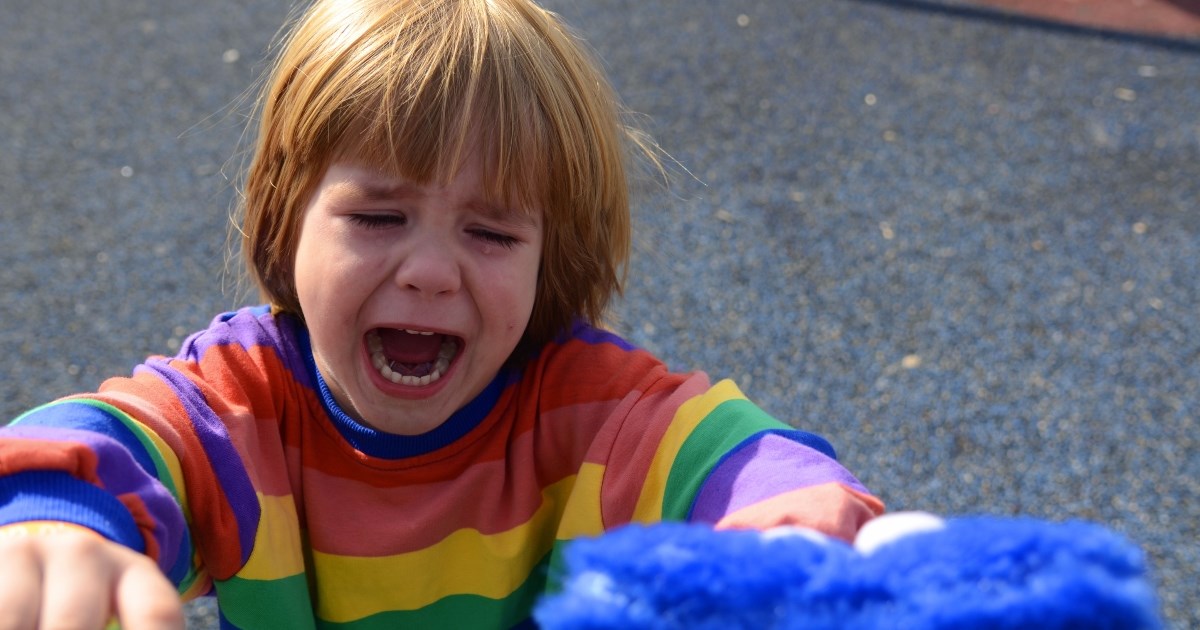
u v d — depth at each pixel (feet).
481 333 3.22
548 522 3.54
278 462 3.41
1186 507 7.45
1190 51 15.42
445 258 3.09
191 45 14.48
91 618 2.03
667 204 11.03
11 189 11.05
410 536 3.41
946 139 12.64
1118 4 17.13
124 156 11.76
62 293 9.53
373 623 3.43
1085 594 1.66
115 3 15.85
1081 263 10.39
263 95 4.93
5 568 2.07
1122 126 13.11
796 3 16.51
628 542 1.90
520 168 3.17
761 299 9.70
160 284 9.71
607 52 14.46
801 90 13.69
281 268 3.55
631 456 3.31
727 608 1.82
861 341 9.20
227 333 3.57
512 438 3.57
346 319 3.15
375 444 3.43
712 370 8.73
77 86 13.25
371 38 3.18
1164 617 6.48
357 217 3.12
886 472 7.70
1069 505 7.43
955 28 15.87
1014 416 8.35
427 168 3.04
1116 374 8.88
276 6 15.94
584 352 3.66
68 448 2.37
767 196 11.29
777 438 2.96
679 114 12.87
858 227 10.85
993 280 10.10
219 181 11.34
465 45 3.18
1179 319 9.61
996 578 1.77
